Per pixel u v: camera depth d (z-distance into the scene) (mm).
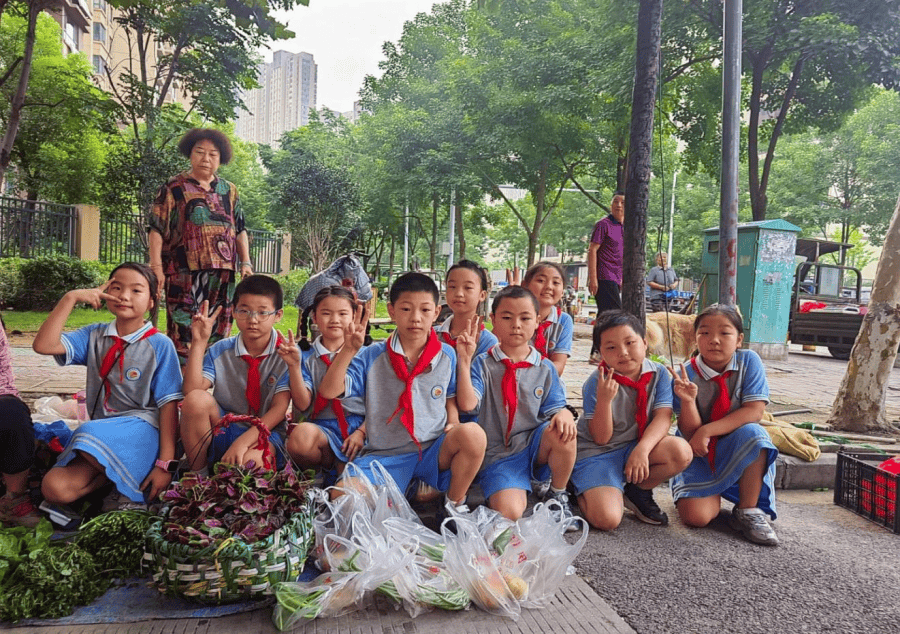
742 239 11227
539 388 3289
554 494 3283
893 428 5191
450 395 3213
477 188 20125
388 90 24734
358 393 3152
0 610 2135
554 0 16203
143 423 2941
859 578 2727
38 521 2764
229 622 2191
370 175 24906
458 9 24391
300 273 20359
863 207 24172
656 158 17797
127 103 13930
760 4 11469
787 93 12469
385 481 2844
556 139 16438
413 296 3049
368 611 2295
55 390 5453
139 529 2521
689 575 2719
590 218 32312
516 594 2336
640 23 5148
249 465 2525
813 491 4047
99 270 13156
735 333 3355
